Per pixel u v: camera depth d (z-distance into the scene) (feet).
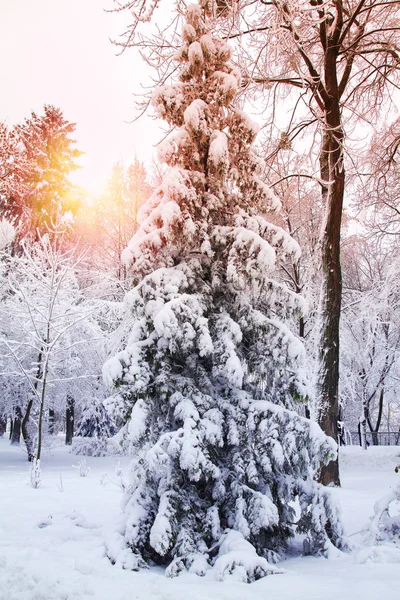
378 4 44.47
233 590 13.29
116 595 12.53
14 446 82.74
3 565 14.49
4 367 56.39
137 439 17.24
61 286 53.11
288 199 63.00
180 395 18.60
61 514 23.85
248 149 21.88
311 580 14.42
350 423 98.84
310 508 18.58
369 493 34.19
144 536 17.28
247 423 18.48
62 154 93.50
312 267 53.16
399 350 75.15
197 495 18.28
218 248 20.61
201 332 18.33
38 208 84.69
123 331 57.82
